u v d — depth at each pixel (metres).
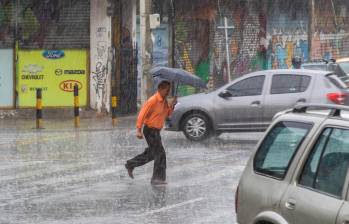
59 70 56.38
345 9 84.38
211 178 28.80
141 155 28.11
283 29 74.75
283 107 39.16
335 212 12.11
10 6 56.09
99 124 51.12
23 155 35.44
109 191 26.42
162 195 25.56
